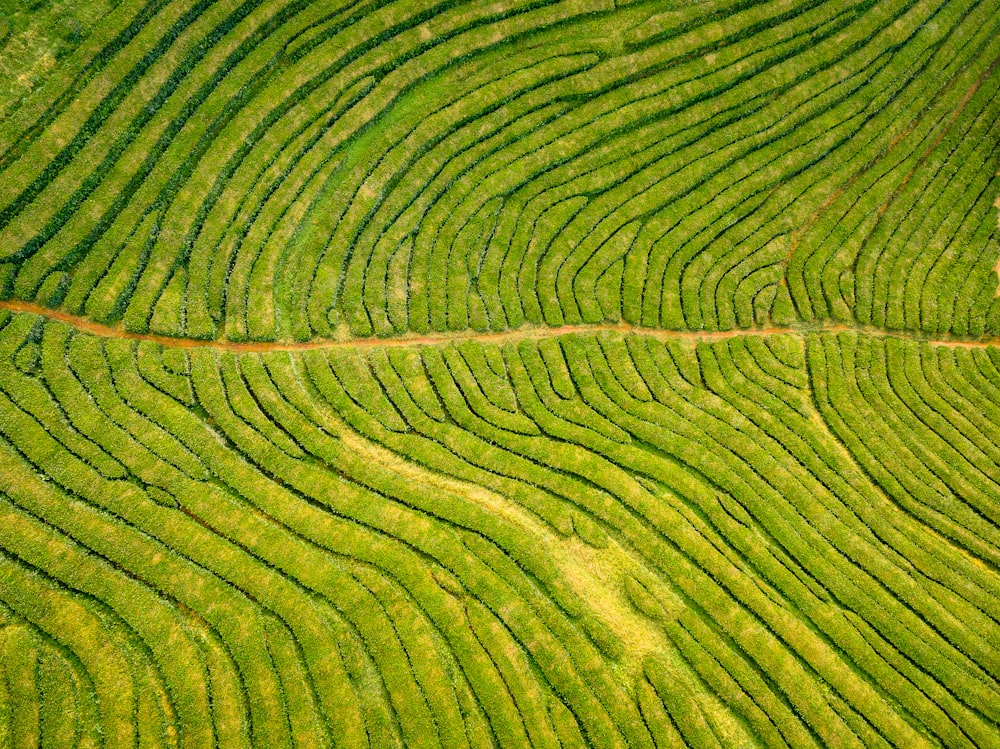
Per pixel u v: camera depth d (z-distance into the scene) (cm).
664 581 2794
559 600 2708
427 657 2588
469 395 3045
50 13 3092
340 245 3184
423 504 2828
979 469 3089
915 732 2606
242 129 3209
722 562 2812
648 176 3438
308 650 2577
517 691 2567
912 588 2833
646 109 3491
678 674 2641
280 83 3284
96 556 2652
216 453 2842
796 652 2695
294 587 2666
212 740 2458
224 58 3234
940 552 2909
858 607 2794
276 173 3200
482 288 3212
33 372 2862
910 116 3638
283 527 2773
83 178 3033
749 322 3297
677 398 3119
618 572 2789
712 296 3322
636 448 3012
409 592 2691
